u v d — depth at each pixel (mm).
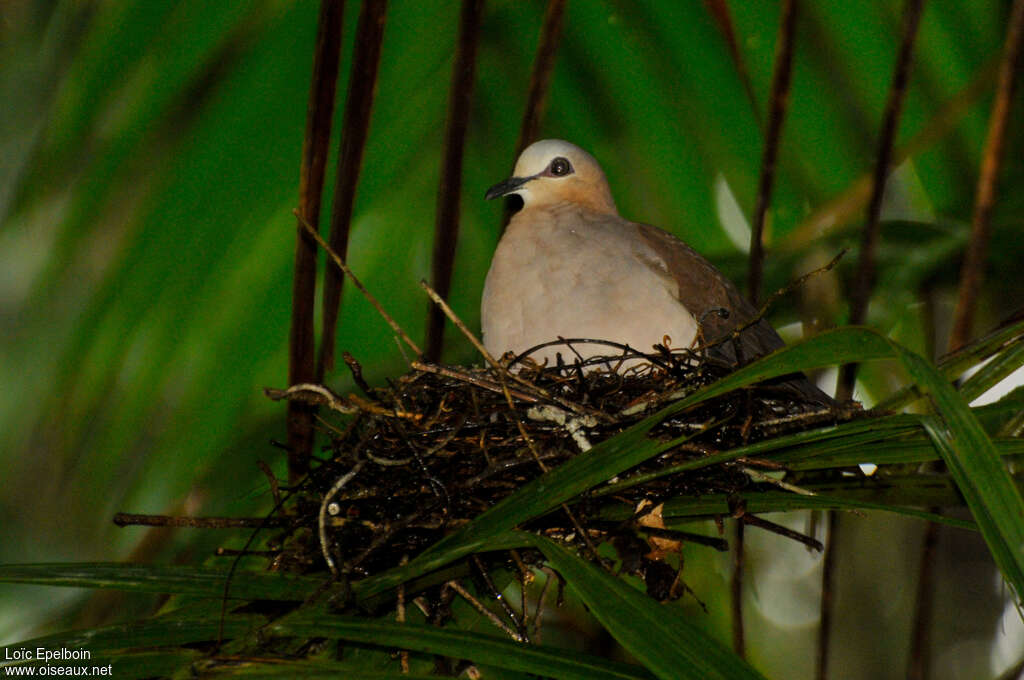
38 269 8758
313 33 8250
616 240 8570
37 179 8344
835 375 11641
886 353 4594
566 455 6359
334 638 5039
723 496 6527
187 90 8109
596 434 6512
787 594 13328
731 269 9031
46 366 8328
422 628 4824
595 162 9344
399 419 6305
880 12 8453
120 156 8180
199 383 8469
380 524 6301
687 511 6586
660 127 8891
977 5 8445
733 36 7430
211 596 5492
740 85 8672
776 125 7008
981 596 13711
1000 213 8719
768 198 7070
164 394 8461
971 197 8867
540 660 4695
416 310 8984
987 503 4020
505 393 6223
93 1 8703
